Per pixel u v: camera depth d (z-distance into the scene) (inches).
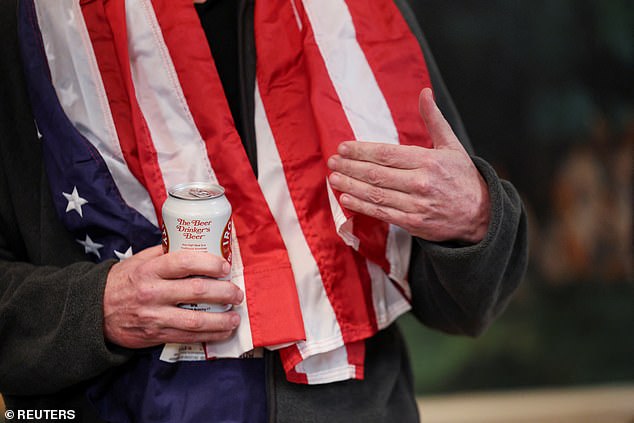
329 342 160.7
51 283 156.5
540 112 395.9
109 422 165.9
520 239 165.5
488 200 151.6
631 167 401.1
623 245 405.4
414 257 174.9
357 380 169.8
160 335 150.0
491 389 411.2
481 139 398.0
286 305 155.6
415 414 178.5
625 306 408.5
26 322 157.3
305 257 162.7
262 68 169.0
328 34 169.8
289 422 161.5
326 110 163.5
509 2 385.7
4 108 169.8
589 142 399.5
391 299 172.6
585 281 408.2
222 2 174.9
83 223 162.6
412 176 146.6
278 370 163.3
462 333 178.9
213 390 159.6
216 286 146.8
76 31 164.6
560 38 390.6
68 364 154.2
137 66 165.2
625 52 392.8
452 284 156.8
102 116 164.4
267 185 165.5
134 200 165.3
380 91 169.5
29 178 169.8
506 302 174.9
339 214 156.4
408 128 168.9
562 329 410.0
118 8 163.5
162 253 152.7
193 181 161.8
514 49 390.6
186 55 163.5
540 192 402.6
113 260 158.2
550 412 398.0
